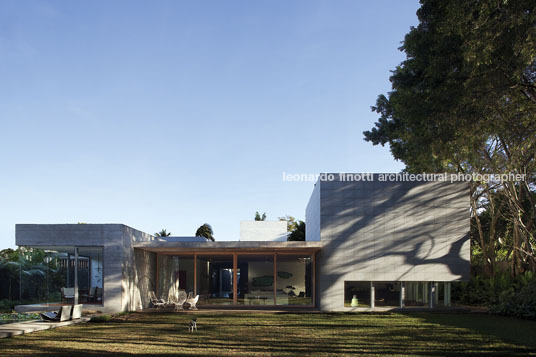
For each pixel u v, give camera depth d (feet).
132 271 65.87
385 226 66.18
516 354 31.53
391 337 39.60
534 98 46.78
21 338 39.42
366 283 65.67
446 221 66.03
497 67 42.93
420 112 49.03
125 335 41.04
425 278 65.16
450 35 44.65
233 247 64.64
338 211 66.54
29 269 63.52
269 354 31.48
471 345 35.37
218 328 45.91
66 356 30.81
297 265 72.90
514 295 61.00
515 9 36.68
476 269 90.07
